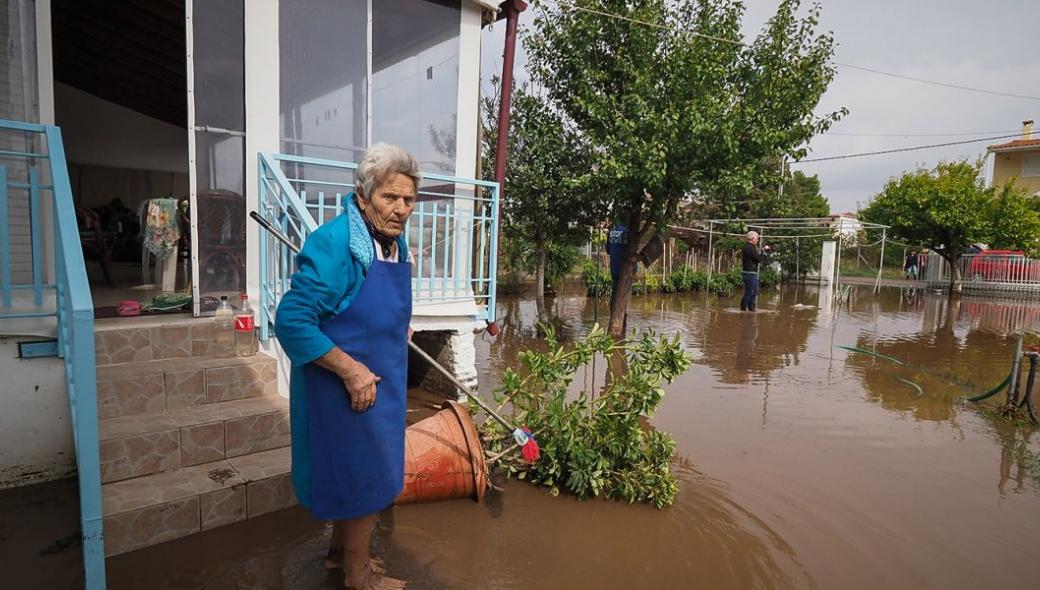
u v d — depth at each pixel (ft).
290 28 13.88
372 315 6.75
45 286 10.27
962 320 41.60
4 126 9.34
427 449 10.53
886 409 18.20
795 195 78.28
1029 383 17.37
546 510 10.82
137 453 9.32
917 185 63.00
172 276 14.80
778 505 11.33
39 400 9.90
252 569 8.19
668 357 11.80
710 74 24.59
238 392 11.30
